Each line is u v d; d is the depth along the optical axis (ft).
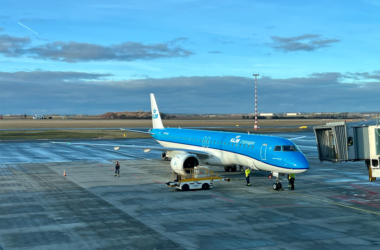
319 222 74.69
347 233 67.51
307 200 95.50
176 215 80.12
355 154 109.19
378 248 59.77
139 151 235.61
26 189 110.32
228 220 76.18
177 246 60.80
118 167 137.08
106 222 74.59
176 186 109.19
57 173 143.43
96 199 96.48
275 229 69.97
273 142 112.98
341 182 123.95
